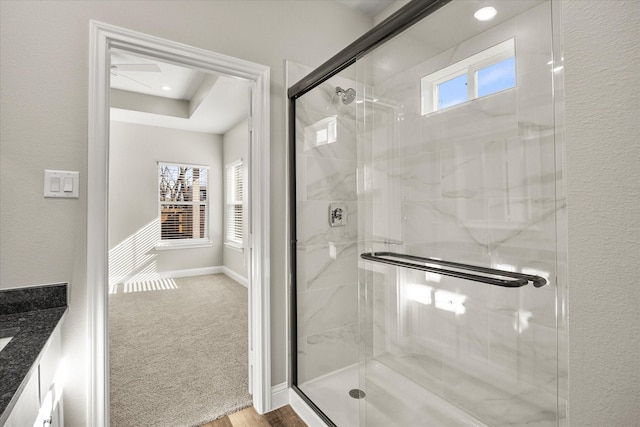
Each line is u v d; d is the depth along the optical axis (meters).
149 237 5.50
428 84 1.47
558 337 1.19
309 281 2.07
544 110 1.18
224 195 6.13
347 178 2.10
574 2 0.50
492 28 1.28
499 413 1.37
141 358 2.60
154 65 3.31
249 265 2.06
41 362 1.04
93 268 1.45
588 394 0.47
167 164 5.65
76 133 1.44
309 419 1.82
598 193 0.46
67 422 1.41
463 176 1.40
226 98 4.18
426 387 1.57
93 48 1.46
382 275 1.73
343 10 2.31
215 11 1.80
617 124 0.44
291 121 2.02
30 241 1.36
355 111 1.93
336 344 2.18
